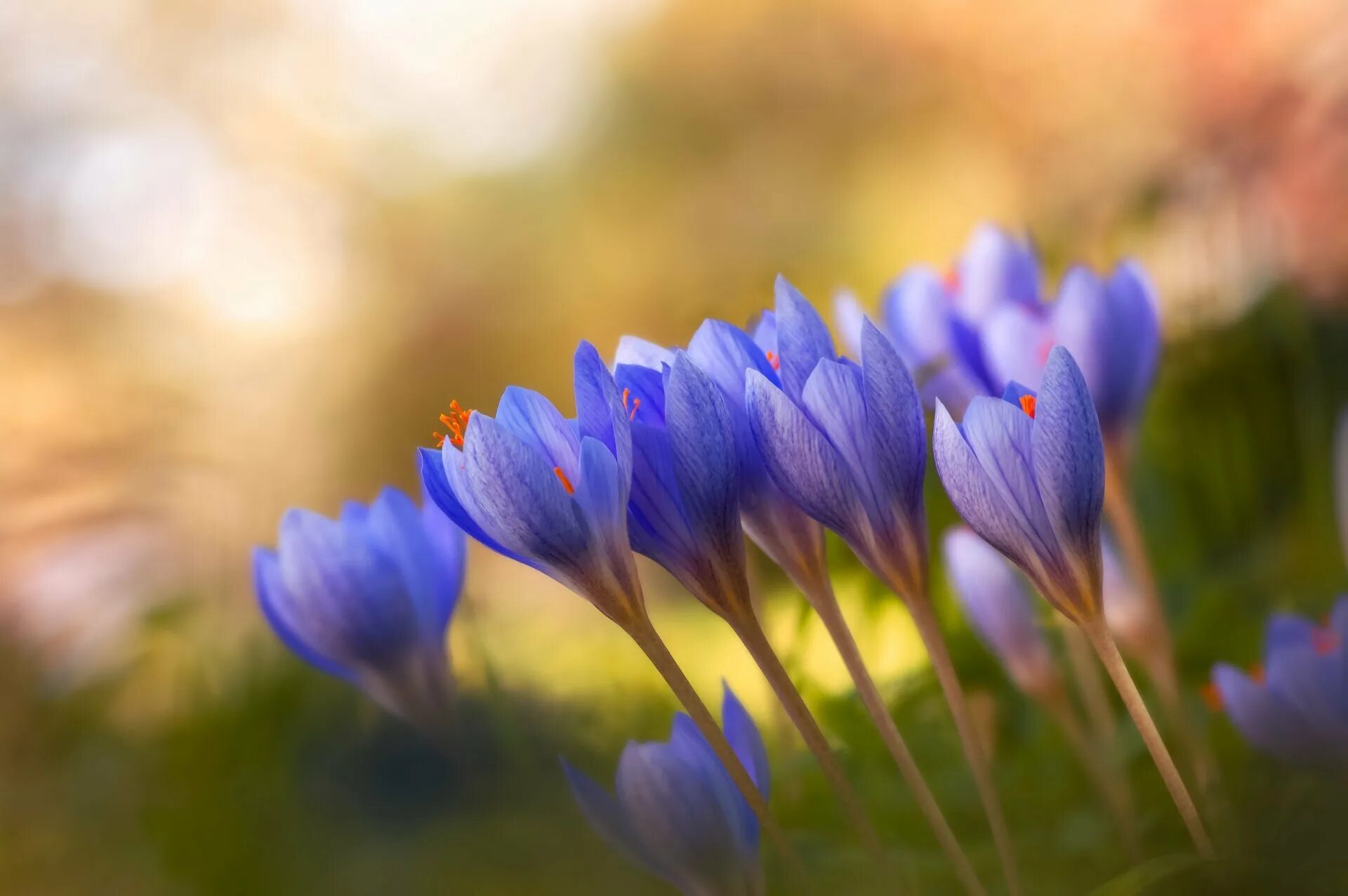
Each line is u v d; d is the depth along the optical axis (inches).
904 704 28.2
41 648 44.3
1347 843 22.1
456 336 161.5
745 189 154.4
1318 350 33.8
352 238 171.2
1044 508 22.4
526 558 22.9
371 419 145.6
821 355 23.3
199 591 46.4
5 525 46.6
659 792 22.8
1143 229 38.0
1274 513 31.7
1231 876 22.2
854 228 133.3
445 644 26.1
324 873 28.7
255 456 59.2
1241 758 25.2
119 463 50.0
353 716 35.3
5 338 91.0
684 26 171.3
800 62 150.8
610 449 23.0
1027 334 25.8
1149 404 35.6
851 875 24.8
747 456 23.4
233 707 37.2
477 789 26.8
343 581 25.5
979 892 22.8
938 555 30.6
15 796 37.7
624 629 22.8
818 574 23.4
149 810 33.7
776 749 29.2
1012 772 26.8
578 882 26.0
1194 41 53.5
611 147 176.6
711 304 41.8
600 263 163.2
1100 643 22.4
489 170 184.9
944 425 22.6
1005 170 101.0
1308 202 36.3
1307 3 42.4
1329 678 22.2
